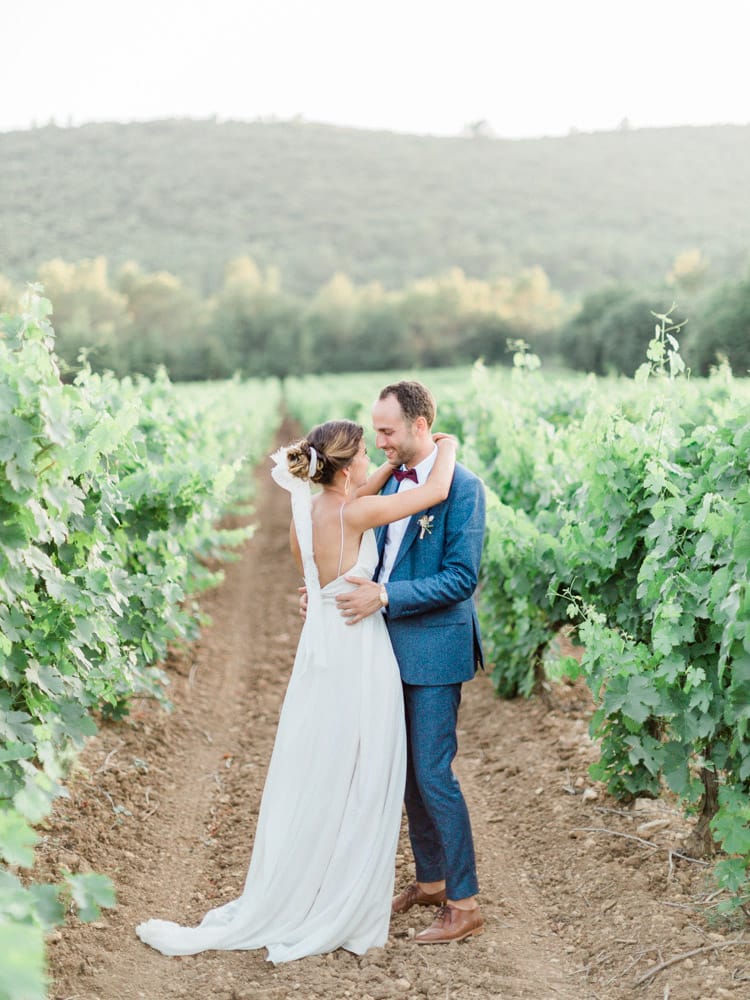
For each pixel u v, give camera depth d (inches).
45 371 120.0
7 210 5123.0
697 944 128.9
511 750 217.5
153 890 153.3
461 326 3627.0
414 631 138.3
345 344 3560.5
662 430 169.0
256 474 922.7
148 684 206.7
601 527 177.3
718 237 5064.0
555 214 5954.7
